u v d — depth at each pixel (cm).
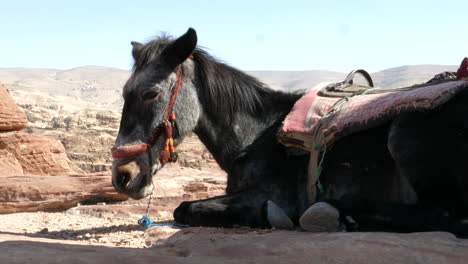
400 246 148
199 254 154
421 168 184
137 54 239
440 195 183
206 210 216
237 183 235
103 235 262
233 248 156
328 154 213
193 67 237
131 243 228
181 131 230
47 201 400
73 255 137
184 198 393
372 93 220
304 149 220
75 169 1091
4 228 298
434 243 149
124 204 400
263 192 224
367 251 146
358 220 183
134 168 219
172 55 226
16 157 566
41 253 140
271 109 244
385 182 202
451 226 172
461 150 180
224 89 237
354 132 205
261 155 232
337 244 151
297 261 143
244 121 238
